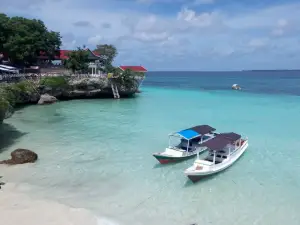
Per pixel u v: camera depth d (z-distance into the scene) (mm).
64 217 16141
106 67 70875
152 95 73875
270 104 57031
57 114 45375
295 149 28766
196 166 21781
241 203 18625
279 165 24750
